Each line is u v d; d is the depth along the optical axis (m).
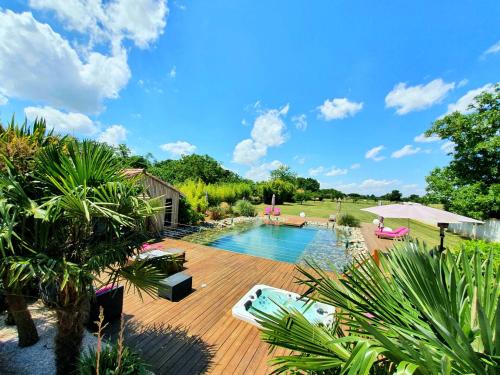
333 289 1.94
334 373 1.71
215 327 4.16
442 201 15.34
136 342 3.64
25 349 3.33
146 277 2.91
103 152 2.78
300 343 1.64
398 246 2.19
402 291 1.93
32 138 2.81
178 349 3.56
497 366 1.11
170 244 9.65
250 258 8.38
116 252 2.53
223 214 18.62
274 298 5.56
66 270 2.17
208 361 3.35
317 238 14.14
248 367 3.28
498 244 5.71
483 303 1.66
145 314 4.43
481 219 12.84
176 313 4.54
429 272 1.76
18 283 2.54
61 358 2.74
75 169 2.53
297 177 54.44
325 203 43.09
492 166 13.55
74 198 2.17
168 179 29.84
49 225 2.41
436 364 1.10
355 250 11.29
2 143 2.51
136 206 2.62
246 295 5.28
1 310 4.09
